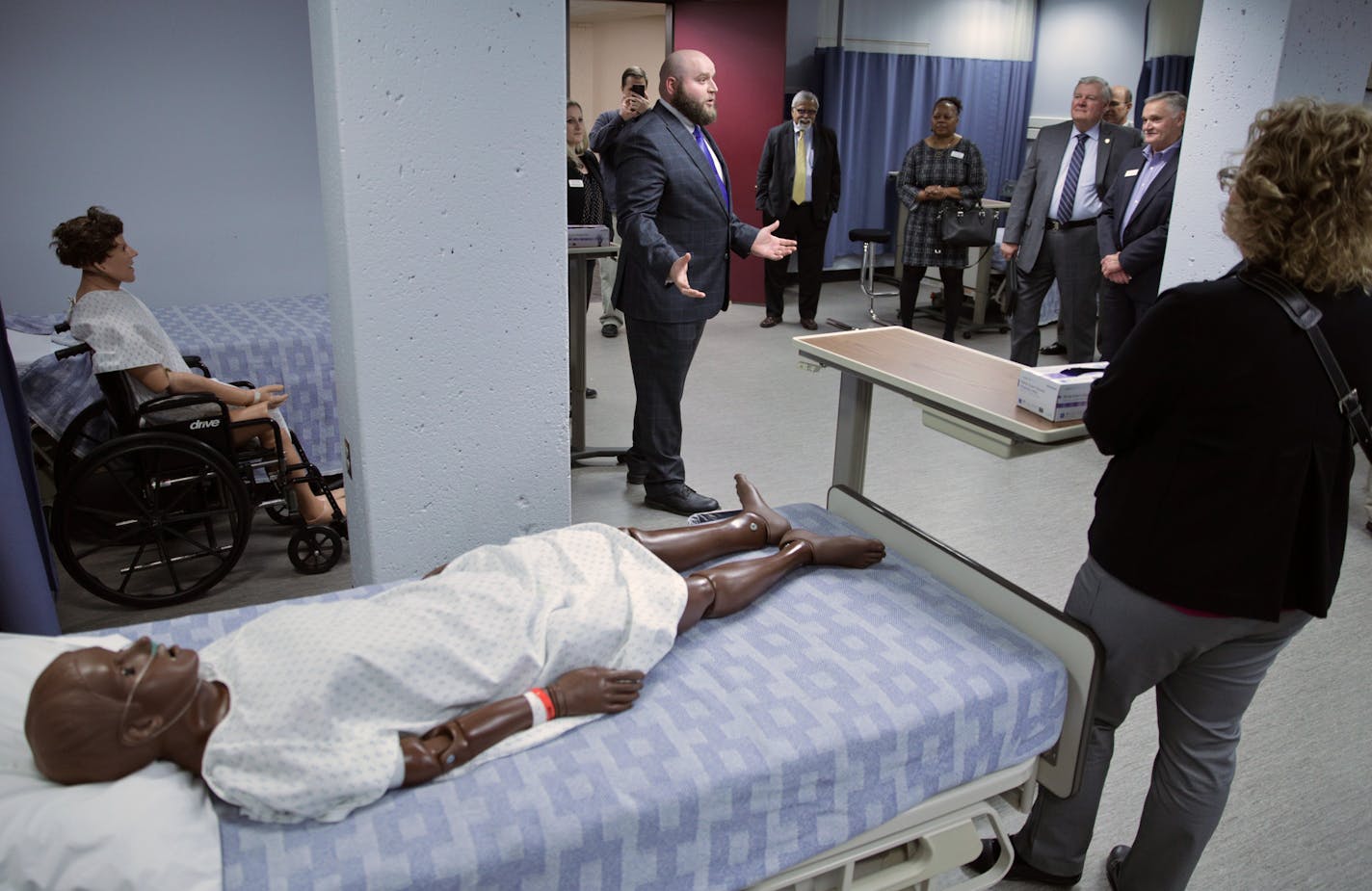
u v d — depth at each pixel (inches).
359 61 68.4
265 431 117.0
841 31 284.7
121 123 169.8
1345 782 85.4
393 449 79.0
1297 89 117.9
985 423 72.1
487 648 59.3
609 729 57.8
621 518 135.0
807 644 66.8
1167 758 64.0
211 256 183.2
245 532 111.0
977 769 62.3
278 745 50.6
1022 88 319.0
